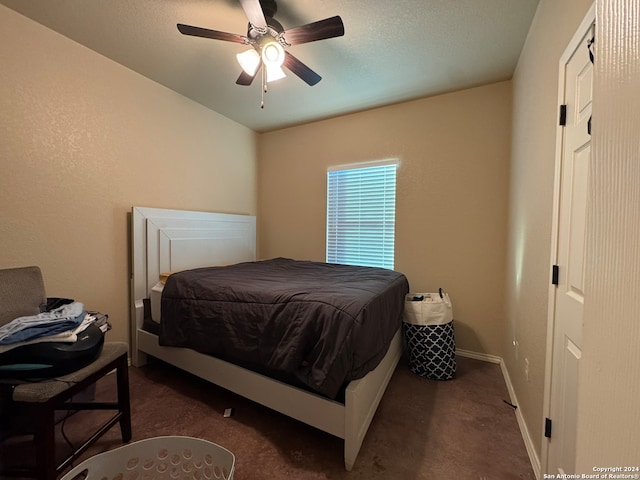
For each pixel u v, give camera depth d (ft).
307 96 9.04
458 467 4.34
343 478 4.13
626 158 1.39
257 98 9.24
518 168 6.63
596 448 1.48
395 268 9.70
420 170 9.21
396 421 5.43
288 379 4.90
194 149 9.53
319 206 11.28
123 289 7.61
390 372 6.89
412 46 6.50
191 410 5.70
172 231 8.50
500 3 5.22
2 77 5.47
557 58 4.19
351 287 5.81
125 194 7.60
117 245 7.45
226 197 10.91
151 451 3.49
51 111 6.15
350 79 7.95
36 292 5.03
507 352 7.29
